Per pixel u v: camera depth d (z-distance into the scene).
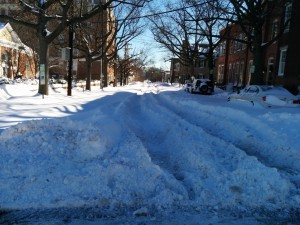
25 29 46.31
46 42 20.09
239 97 19.14
